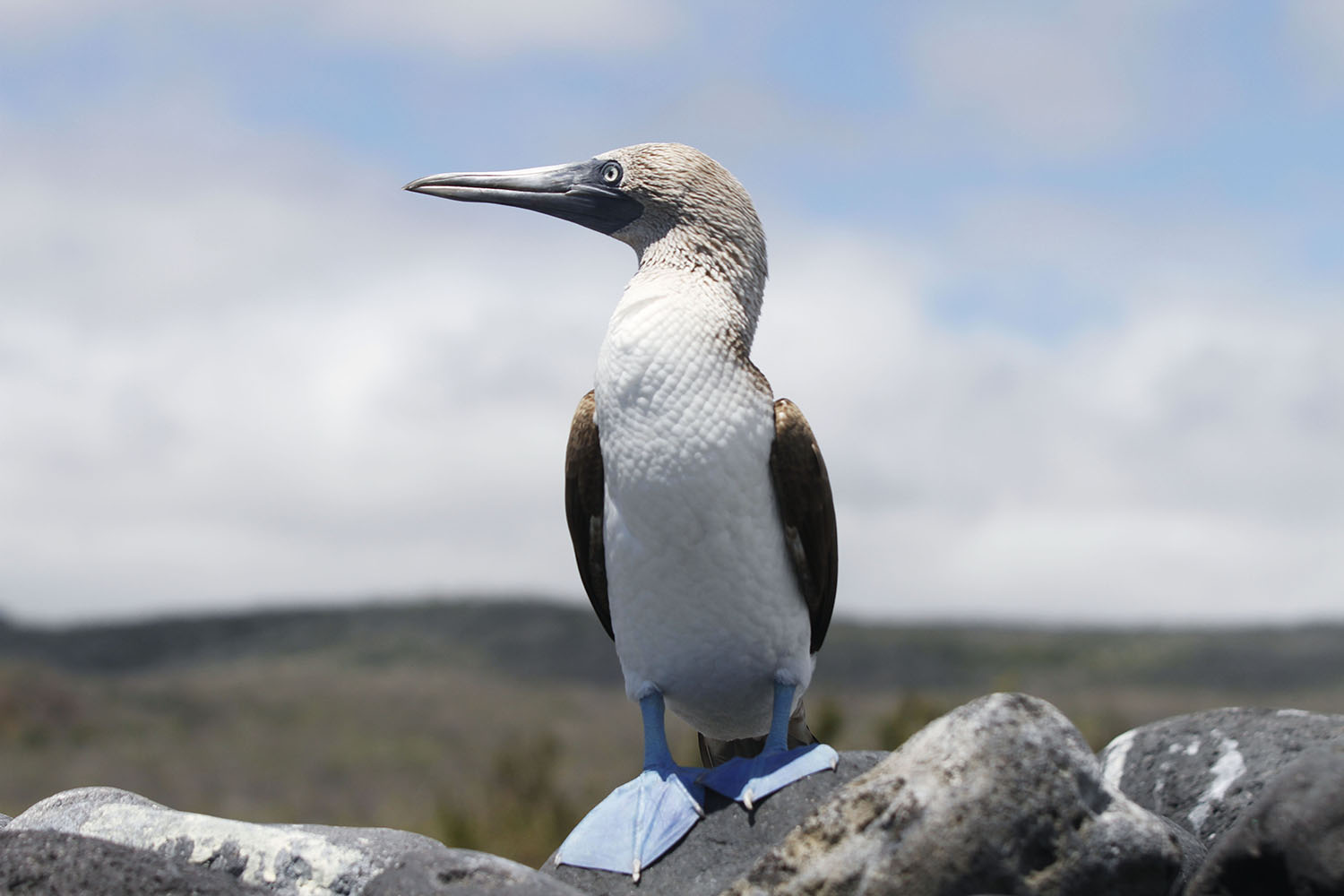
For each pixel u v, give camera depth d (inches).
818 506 69.5
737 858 67.3
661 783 68.9
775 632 69.4
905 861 63.2
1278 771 69.6
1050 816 63.2
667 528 68.3
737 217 70.7
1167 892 63.5
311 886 66.2
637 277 70.5
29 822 68.7
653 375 68.2
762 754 69.0
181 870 64.6
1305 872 62.5
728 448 68.2
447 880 64.0
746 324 70.3
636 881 67.4
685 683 69.7
